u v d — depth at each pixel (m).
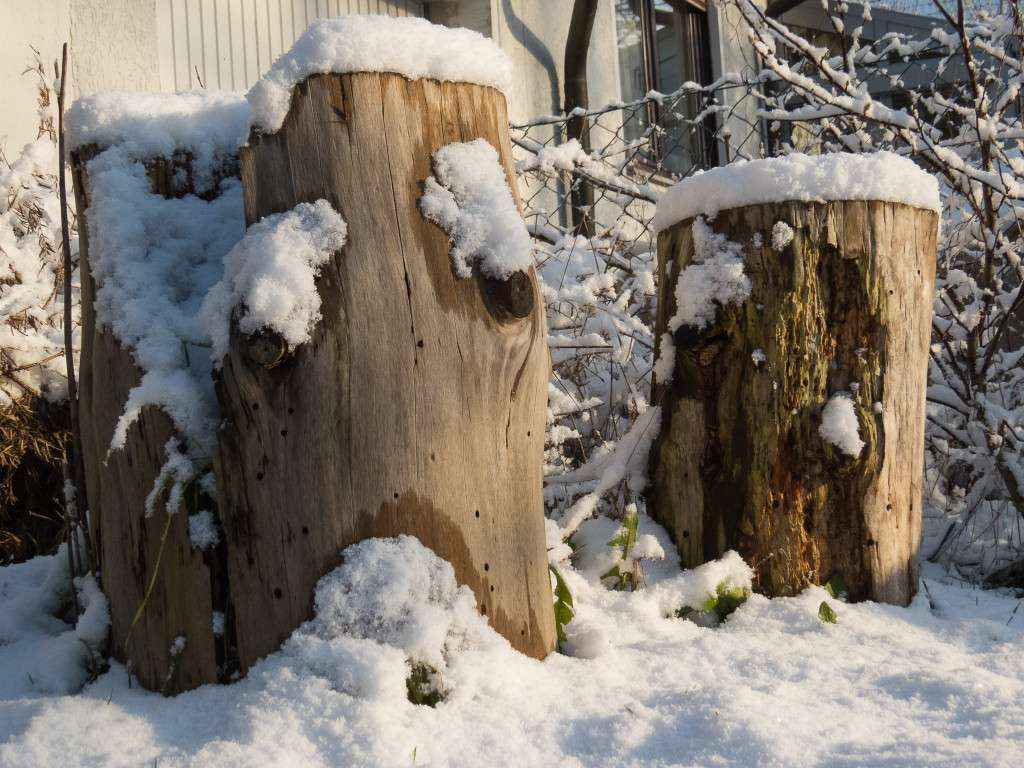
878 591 2.70
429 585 1.92
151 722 1.83
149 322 2.11
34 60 4.40
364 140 1.97
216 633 1.98
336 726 1.70
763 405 2.67
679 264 2.86
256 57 5.62
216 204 2.31
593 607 2.55
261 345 1.91
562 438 3.66
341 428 1.93
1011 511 3.89
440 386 1.98
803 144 5.79
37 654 2.18
